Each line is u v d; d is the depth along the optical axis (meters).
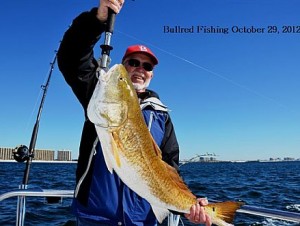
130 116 1.03
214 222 1.10
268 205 4.92
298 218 1.11
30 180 8.12
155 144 1.08
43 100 1.84
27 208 3.89
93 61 1.12
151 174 1.05
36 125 1.78
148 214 1.15
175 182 1.11
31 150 1.71
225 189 6.80
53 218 3.49
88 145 1.12
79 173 1.12
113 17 1.03
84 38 1.05
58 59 1.09
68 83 1.13
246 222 3.56
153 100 1.26
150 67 1.38
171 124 1.30
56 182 7.48
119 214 1.11
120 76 1.03
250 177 11.93
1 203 4.28
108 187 1.10
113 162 0.98
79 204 1.14
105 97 1.00
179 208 1.09
